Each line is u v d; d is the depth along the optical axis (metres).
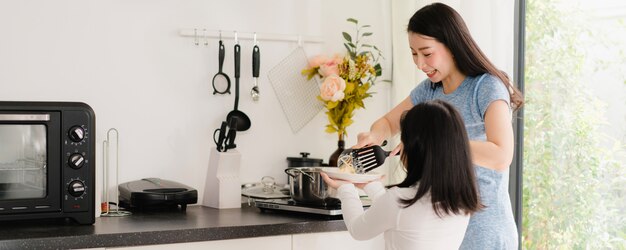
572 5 2.58
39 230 2.21
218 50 2.99
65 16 2.73
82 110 2.31
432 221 1.85
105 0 2.79
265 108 3.09
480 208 1.88
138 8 2.85
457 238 1.91
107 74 2.80
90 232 2.17
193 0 2.94
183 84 2.93
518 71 2.78
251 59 3.06
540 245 2.71
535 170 2.73
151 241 2.21
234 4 3.02
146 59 2.87
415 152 1.87
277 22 3.11
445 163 1.81
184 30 2.91
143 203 2.64
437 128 1.83
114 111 2.82
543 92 2.70
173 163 2.92
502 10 2.60
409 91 3.11
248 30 3.05
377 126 2.50
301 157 3.09
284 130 3.13
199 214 2.63
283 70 3.12
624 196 2.38
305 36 3.14
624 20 2.38
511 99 2.17
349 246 2.53
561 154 2.62
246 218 2.52
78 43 2.75
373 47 3.27
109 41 2.80
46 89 2.71
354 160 2.35
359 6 3.26
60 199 2.30
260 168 3.09
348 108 3.04
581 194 2.55
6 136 2.25
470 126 2.15
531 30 2.75
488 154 2.00
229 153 2.82
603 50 2.46
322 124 3.21
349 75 3.00
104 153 2.81
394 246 1.94
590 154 2.51
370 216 1.95
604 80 2.46
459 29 2.12
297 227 2.41
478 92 2.12
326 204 2.56
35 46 2.69
